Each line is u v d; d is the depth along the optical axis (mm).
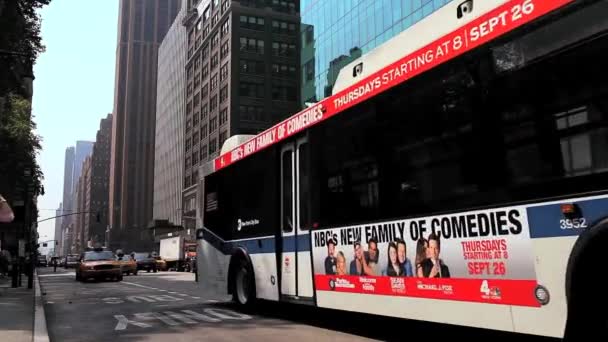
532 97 5438
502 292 5648
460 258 6184
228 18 92875
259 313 11836
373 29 55656
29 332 9477
